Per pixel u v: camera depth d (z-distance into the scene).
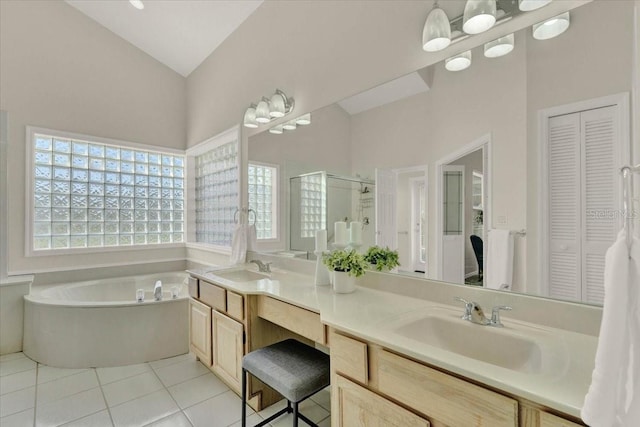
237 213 3.14
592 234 1.12
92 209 3.52
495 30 1.37
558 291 1.21
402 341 1.11
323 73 2.21
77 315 2.54
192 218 4.15
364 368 1.21
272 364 1.58
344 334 1.31
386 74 1.81
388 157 1.82
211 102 3.61
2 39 2.99
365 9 1.92
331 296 1.73
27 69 3.11
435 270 1.61
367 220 1.94
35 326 2.64
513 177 1.33
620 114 1.06
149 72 3.90
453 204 1.54
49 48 3.23
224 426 1.82
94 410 1.96
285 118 2.56
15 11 3.06
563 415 0.78
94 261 3.49
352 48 2.00
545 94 1.23
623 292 0.71
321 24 2.22
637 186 1.00
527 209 1.29
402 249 1.76
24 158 3.09
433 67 1.61
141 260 3.82
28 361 2.63
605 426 0.68
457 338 1.31
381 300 1.65
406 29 1.71
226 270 2.63
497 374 0.89
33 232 3.14
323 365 1.58
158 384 2.28
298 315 1.63
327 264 1.83
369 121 1.92
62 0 3.31
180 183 4.16
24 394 2.14
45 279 3.17
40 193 3.21
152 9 3.15
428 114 1.64
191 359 2.70
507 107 1.34
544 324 1.25
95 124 3.50
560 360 0.98
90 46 3.48
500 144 1.37
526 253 1.29
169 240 4.06
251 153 2.98
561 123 1.19
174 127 4.09
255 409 1.95
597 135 1.11
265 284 2.06
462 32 1.48
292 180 2.50
